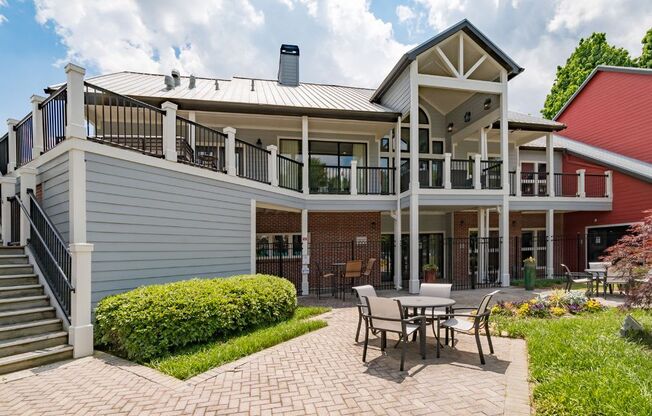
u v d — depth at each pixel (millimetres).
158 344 4629
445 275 14047
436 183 11992
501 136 11422
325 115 10789
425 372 4137
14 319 4754
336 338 5617
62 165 5383
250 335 5562
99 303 5082
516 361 4461
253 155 9242
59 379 3945
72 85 5020
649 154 14188
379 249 12836
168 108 6531
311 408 3264
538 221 15812
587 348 4387
